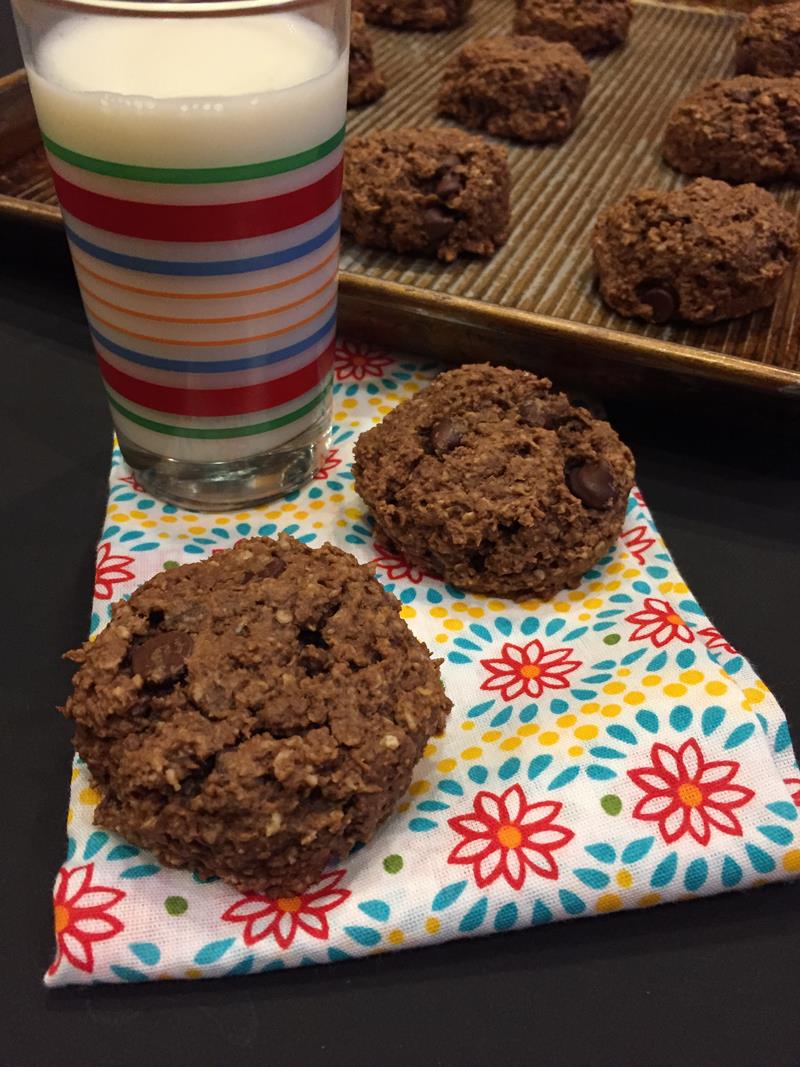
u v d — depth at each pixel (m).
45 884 0.14
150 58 0.16
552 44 0.34
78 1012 0.13
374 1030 0.13
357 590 0.16
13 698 0.17
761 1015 0.13
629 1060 0.12
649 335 0.24
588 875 0.14
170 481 0.20
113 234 0.17
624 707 0.16
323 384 0.20
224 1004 0.13
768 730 0.16
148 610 0.15
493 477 0.18
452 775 0.15
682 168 0.31
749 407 0.22
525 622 0.18
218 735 0.13
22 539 0.20
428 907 0.13
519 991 0.13
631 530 0.20
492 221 0.26
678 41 0.40
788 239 0.24
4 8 0.39
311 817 0.13
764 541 0.21
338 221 0.19
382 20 0.40
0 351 0.25
